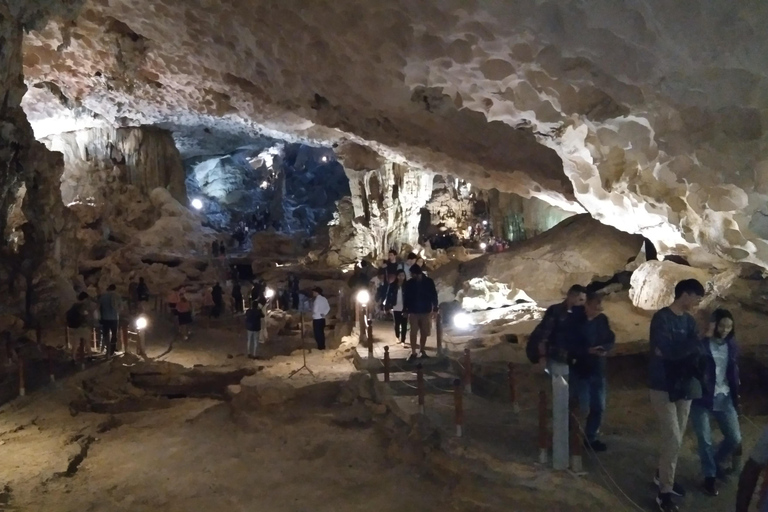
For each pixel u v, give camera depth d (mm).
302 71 11445
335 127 14406
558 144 9320
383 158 23344
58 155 16531
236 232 37812
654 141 7227
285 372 11789
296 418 9578
